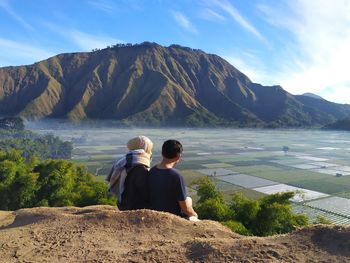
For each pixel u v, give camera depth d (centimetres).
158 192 918
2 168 5159
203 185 4756
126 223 930
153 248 756
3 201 5006
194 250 733
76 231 920
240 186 11206
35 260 761
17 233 954
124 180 971
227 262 672
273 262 652
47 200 5241
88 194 5038
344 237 707
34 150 14462
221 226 998
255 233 3969
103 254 759
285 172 14038
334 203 8925
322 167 15450
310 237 733
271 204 4153
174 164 945
